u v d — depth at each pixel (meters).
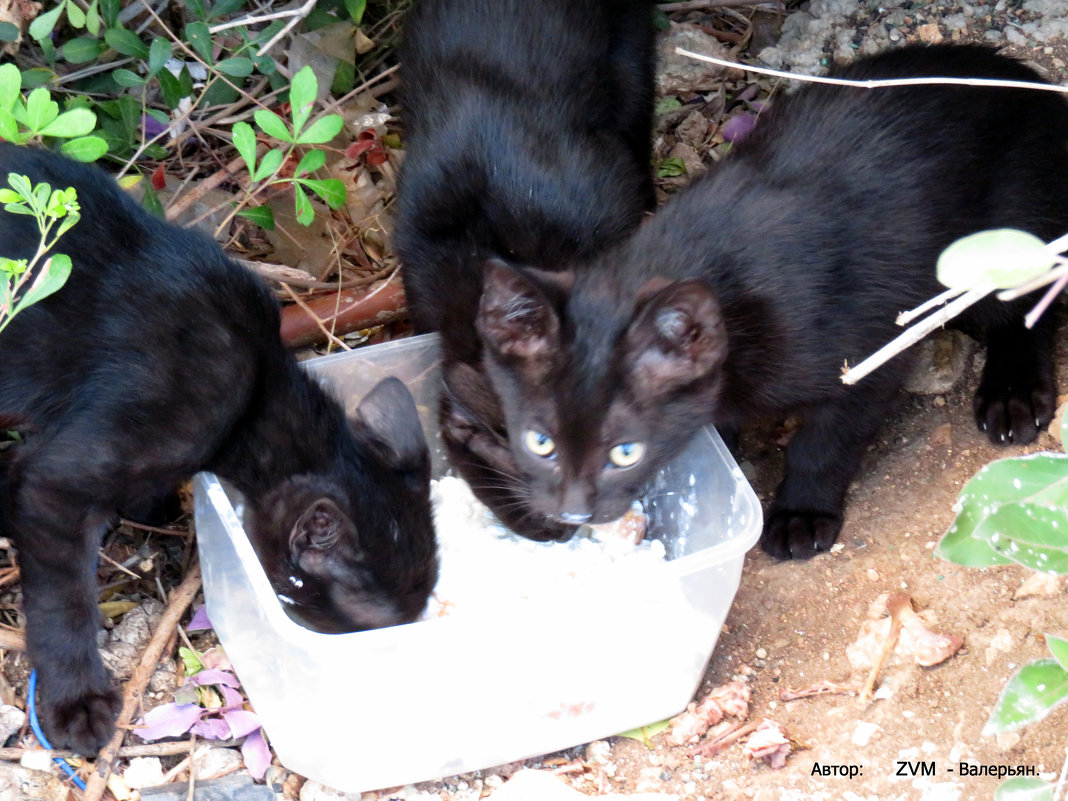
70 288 0.80
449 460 0.88
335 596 0.80
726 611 0.79
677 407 0.79
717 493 0.82
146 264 0.81
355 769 0.79
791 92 0.91
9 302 0.74
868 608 0.84
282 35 0.91
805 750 0.80
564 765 0.81
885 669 0.82
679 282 0.76
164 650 0.83
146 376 0.79
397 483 0.83
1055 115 0.89
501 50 0.92
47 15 0.86
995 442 0.89
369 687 0.76
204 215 0.91
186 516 0.89
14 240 0.80
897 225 0.83
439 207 0.88
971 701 0.80
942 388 0.91
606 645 0.78
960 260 0.60
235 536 0.77
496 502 0.85
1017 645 0.81
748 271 0.80
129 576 0.86
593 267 0.81
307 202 0.87
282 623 0.74
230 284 0.83
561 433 0.79
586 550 0.85
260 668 0.78
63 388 0.80
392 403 0.83
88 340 0.80
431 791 0.80
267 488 0.82
